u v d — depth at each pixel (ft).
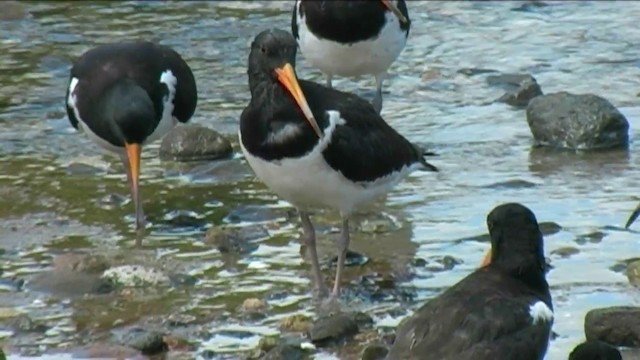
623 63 60.64
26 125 54.95
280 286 41.47
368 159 40.42
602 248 42.96
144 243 44.55
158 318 39.47
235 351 37.35
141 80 47.62
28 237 45.01
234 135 53.52
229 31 65.51
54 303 40.42
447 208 46.44
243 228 45.42
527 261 34.81
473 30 65.62
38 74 60.59
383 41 53.16
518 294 34.17
